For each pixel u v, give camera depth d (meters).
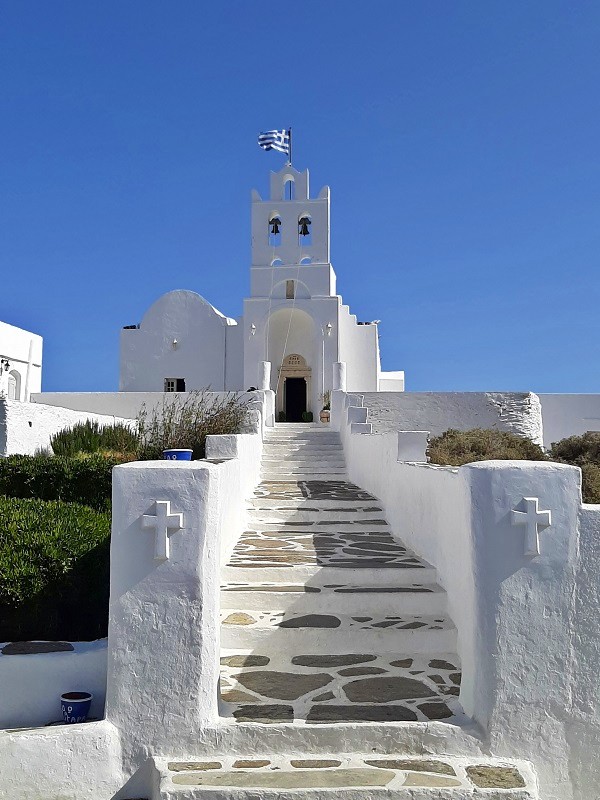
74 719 5.34
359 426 14.38
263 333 27.38
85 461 11.04
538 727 4.79
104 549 6.81
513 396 21.95
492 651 4.84
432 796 4.29
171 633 4.88
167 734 4.81
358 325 28.61
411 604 6.81
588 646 4.84
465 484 5.21
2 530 6.84
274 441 17.45
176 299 29.08
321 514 10.59
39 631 6.58
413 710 5.15
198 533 4.95
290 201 28.12
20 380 27.12
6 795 4.68
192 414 16.94
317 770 4.54
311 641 6.29
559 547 4.89
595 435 21.06
